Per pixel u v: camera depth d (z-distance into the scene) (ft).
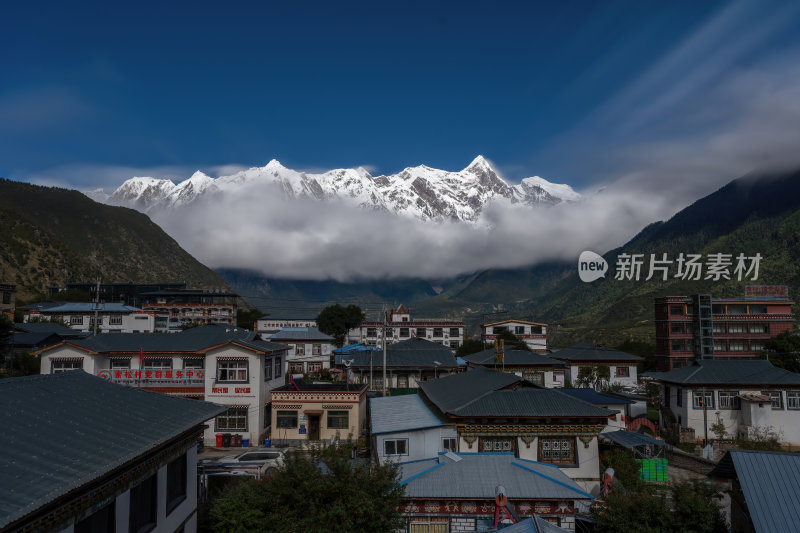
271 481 68.13
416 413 123.13
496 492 79.15
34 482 40.06
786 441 162.71
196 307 515.50
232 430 159.94
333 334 431.02
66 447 48.06
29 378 60.70
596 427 106.83
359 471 67.31
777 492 61.82
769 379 167.32
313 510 63.16
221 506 67.97
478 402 109.91
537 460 106.52
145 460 57.57
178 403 73.61
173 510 67.21
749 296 344.49
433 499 80.12
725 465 69.46
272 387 175.63
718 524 67.15
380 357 245.86
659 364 339.98
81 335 249.96
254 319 530.68
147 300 527.81
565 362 276.62
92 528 48.83
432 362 242.99
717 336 322.34
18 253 571.28
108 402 64.13
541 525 65.41
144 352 168.35
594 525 76.64
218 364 163.02
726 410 169.07
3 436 45.88
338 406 159.33
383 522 64.08
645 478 116.98
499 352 221.05
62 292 480.23
